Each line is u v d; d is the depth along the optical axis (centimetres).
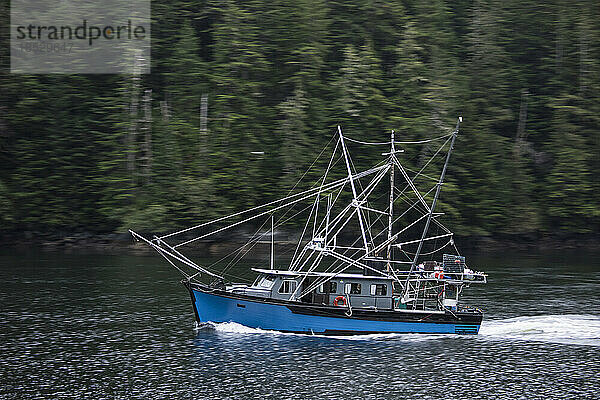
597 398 12062
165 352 13988
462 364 13600
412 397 11994
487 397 12056
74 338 14850
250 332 15238
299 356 13800
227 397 11838
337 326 14900
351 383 12525
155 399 11712
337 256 15238
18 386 12200
